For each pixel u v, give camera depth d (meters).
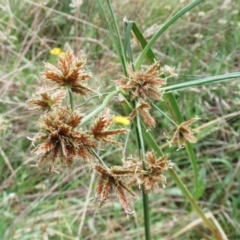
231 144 0.33
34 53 0.39
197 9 0.41
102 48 0.39
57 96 0.11
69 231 0.29
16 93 0.35
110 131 0.11
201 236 0.29
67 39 0.40
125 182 0.12
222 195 0.31
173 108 0.17
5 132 0.33
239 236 0.29
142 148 0.12
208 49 0.38
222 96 0.34
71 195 0.32
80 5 0.40
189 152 0.19
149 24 0.41
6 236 0.28
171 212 0.31
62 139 0.10
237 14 0.40
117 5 0.41
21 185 0.31
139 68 0.14
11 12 0.40
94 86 0.35
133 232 0.29
